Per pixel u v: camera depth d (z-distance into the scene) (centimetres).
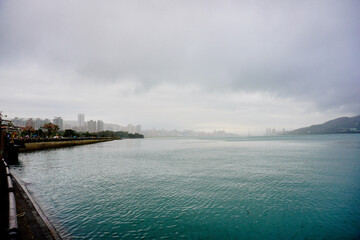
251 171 2598
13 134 3594
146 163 3431
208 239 927
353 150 5381
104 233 957
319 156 4175
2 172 1423
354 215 1204
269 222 1115
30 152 5103
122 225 1049
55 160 3703
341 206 1348
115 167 2997
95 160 3834
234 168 2844
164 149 7156
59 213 1197
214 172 2544
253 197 1528
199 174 2417
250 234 984
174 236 949
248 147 7838
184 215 1195
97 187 1816
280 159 3819
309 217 1179
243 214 1216
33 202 1170
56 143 6938
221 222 1105
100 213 1206
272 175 2328
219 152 5644
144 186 1853
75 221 1087
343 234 986
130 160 3866
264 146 8312
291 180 2075
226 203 1398
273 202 1425
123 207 1314
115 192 1658
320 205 1367
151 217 1155
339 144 8138
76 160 3781
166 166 3081
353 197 1527
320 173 2425
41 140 6125
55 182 1998
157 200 1455
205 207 1325
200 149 7031
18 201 1134
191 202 1420
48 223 913
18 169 2688
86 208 1286
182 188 1783
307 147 6969
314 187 1800
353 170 2600
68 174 2419
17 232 475
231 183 1956
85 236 921
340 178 2153
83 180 2100
